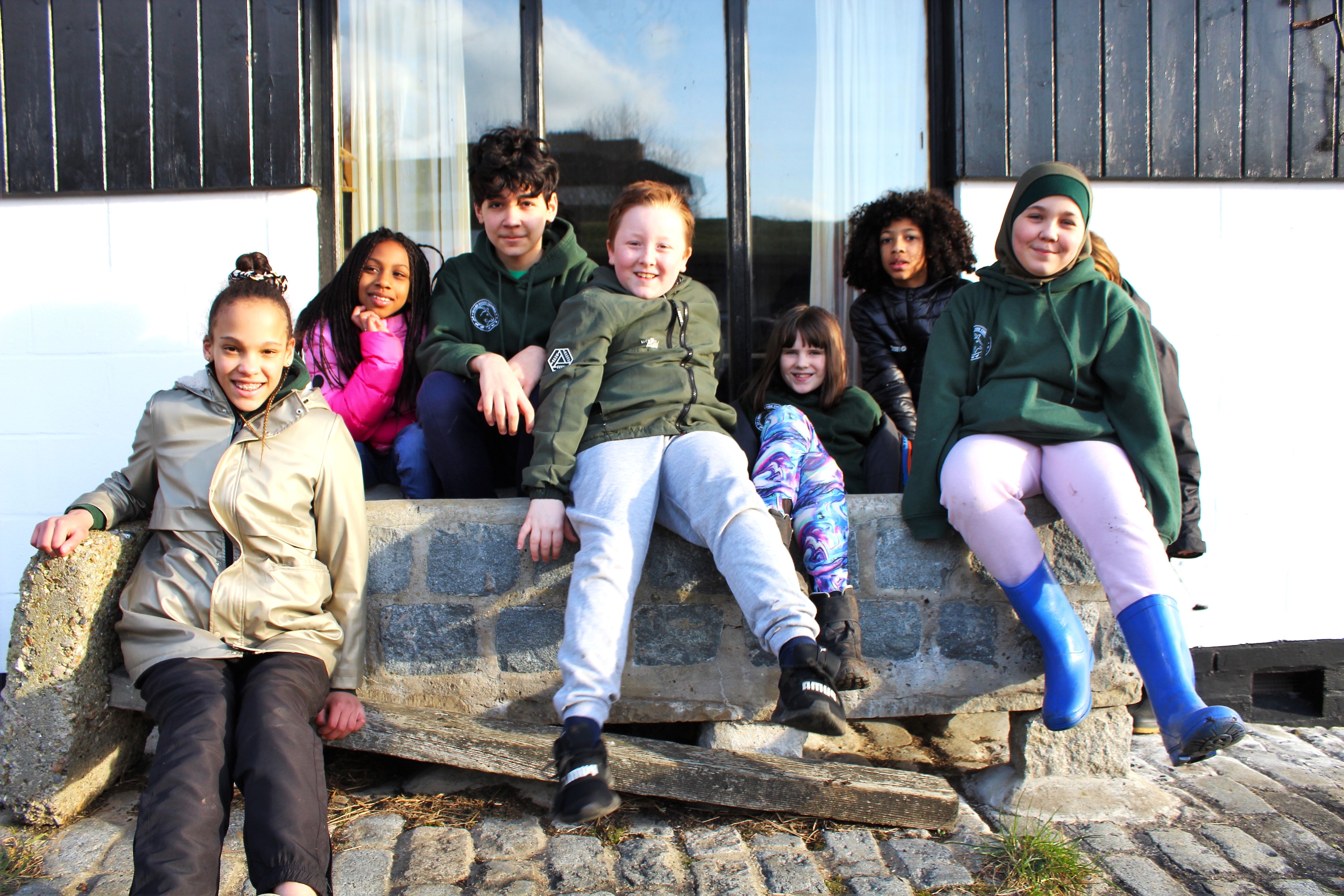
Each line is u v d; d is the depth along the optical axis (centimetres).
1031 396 229
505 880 187
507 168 259
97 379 305
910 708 237
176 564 195
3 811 209
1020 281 240
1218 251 324
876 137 337
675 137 338
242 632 191
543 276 273
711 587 231
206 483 198
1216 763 268
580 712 180
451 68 330
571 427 217
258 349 195
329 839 167
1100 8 317
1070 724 216
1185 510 242
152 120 301
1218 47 320
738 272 338
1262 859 204
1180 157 320
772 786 212
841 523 230
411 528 229
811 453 240
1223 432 324
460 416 243
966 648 237
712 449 213
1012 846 200
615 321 226
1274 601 324
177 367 306
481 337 269
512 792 226
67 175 301
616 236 234
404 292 270
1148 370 224
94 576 205
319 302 276
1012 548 220
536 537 212
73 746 204
